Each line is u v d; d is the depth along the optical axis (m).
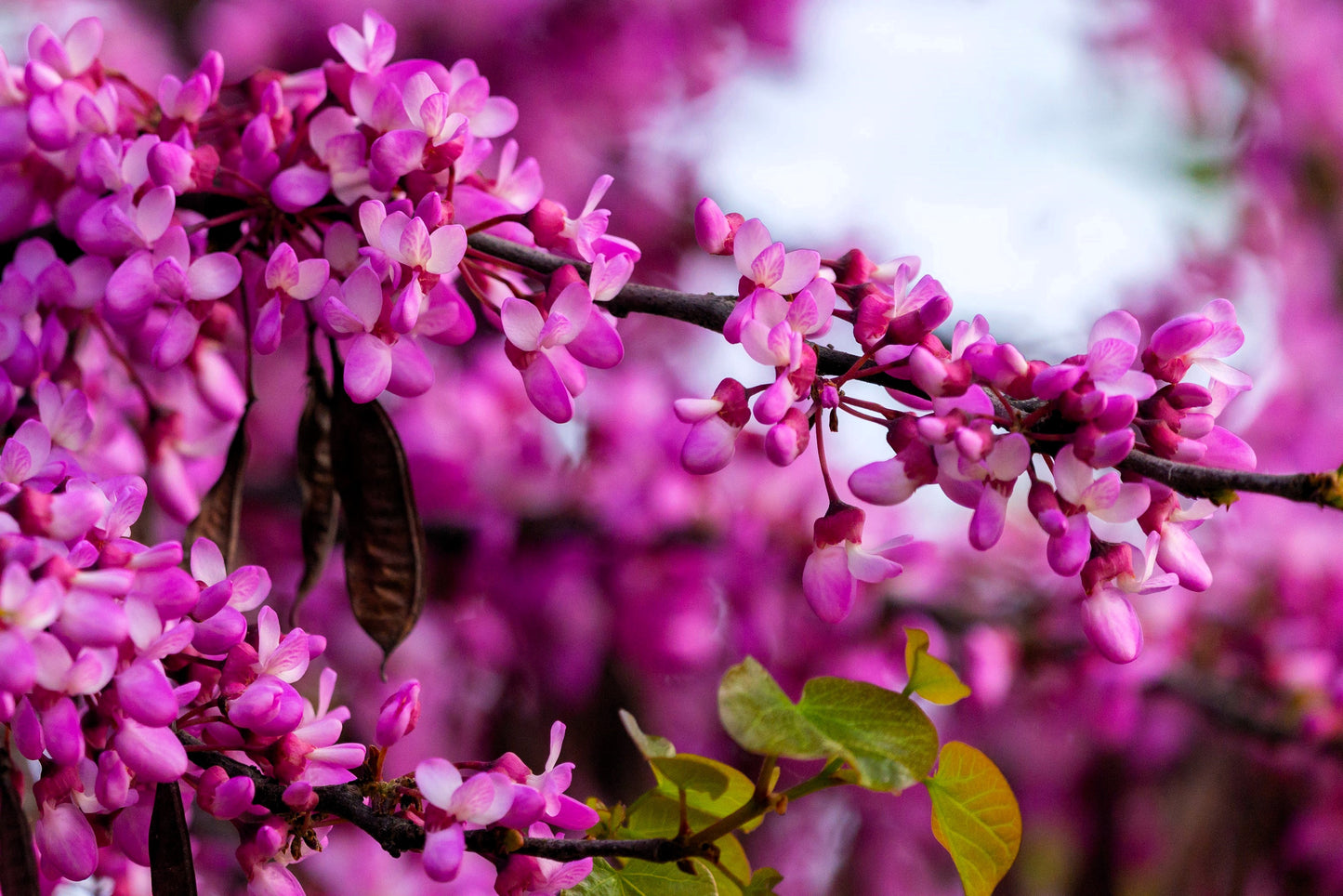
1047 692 1.72
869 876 2.00
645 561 1.56
